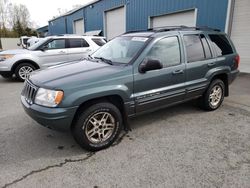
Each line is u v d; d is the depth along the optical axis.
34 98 3.08
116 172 2.77
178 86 4.00
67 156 3.13
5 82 8.20
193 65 4.17
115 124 3.37
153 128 4.01
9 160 3.02
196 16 9.89
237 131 3.89
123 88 3.29
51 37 8.55
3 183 2.58
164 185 2.54
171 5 11.05
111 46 4.26
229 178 2.65
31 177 2.68
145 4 12.74
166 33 3.91
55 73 3.36
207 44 4.52
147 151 3.24
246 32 8.67
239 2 8.64
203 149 3.29
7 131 3.89
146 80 3.53
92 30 20.23
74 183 2.58
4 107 5.20
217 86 4.81
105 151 3.26
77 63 3.93
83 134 3.09
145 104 3.62
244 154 3.16
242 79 8.02
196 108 5.01
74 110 2.94
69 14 25.75
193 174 2.72
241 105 5.24
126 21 14.69
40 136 3.71
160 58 3.74
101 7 17.67
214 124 4.18
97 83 3.09
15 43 37.47
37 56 8.18
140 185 2.54
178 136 3.70
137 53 3.55
